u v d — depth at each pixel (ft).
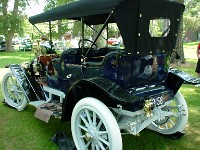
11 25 81.51
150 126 13.38
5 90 17.44
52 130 13.48
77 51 13.08
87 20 14.58
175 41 11.58
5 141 12.22
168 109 12.66
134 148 11.66
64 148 11.19
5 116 15.53
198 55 25.39
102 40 15.65
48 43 16.40
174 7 10.94
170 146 11.93
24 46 79.25
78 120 10.68
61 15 11.59
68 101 10.92
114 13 9.08
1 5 82.43
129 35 9.47
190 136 12.98
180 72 12.30
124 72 9.96
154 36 10.39
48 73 14.29
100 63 10.49
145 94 10.62
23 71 15.71
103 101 10.38
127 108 10.09
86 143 11.28
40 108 12.66
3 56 58.29
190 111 16.74
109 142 9.30
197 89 22.86
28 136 12.76
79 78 11.85
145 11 9.68
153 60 10.81
